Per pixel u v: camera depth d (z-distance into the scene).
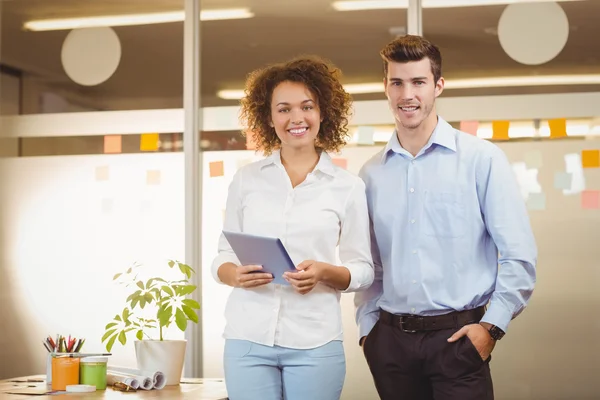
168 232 3.88
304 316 2.38
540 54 3.67
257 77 2.56
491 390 2.45
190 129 3.89
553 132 3.63
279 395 2.40
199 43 3.94
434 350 2.44
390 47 2.50
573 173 3.61
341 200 2.46
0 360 3.97
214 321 3.81
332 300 2.42
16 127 4.06
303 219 2.42
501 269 2.45
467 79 3.70
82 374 2.78
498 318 2.39
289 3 3.89
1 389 2.78
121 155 3.96
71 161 4.00
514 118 3.66
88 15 4.04
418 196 2.54
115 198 3.94
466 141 2.54
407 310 2.52
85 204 3.96
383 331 2.55
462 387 2.41
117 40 4.01
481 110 3.68
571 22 3.66
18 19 4.09
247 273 2.33
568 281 3.57
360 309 2.68
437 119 2.58
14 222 4.02
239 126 3.87
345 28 3.83
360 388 3.64
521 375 3.57
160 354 2.91
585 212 3.59
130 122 3.96
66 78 4.04
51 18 4.07
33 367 3.94
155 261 3.88
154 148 3.93
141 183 3.93
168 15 3.98
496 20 3.71
